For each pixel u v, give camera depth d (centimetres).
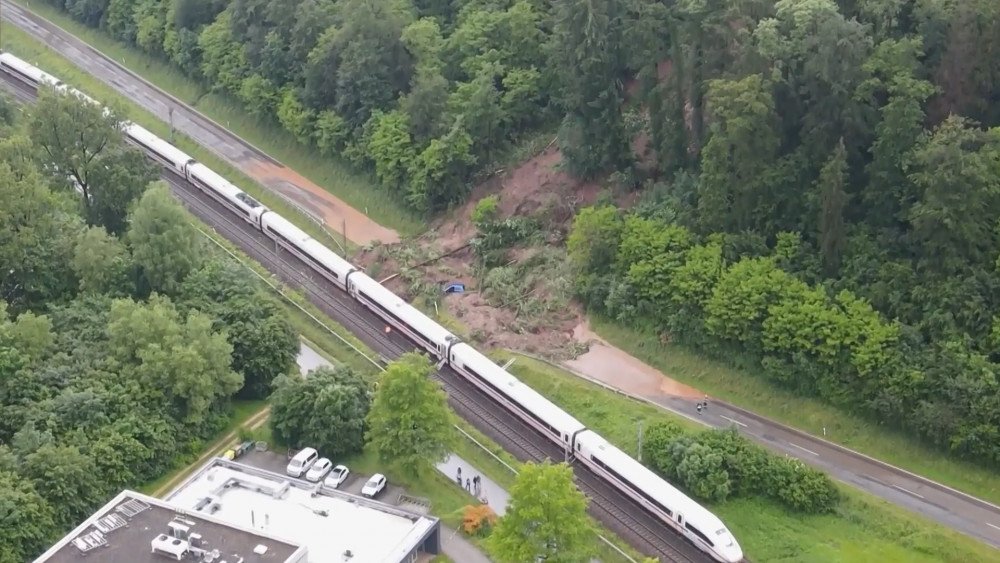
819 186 13775
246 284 14812
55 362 13062
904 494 12306
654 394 13975
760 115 13950
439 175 17062
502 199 16900
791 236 14050
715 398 13850
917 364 12675
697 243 14538
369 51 17938
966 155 12825
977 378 12356
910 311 13138
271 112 19712
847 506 12069
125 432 12425
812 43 14012
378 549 11075
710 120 14912
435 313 15588
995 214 13125
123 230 16150
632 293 14675
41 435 11944
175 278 14712
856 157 14212
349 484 12544
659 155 15750
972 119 14075
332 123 18362
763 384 13712
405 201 17550
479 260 16350
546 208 16412
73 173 16388
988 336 12681
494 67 17650
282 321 14338
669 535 11831
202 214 17975
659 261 14438
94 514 11081
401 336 15138
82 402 12431
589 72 15725
